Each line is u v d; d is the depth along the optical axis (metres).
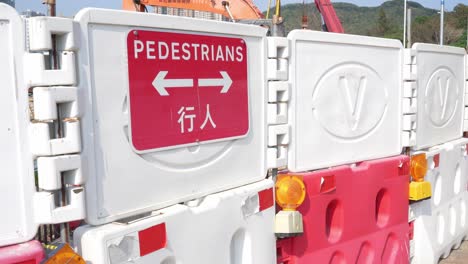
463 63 4.89
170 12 6.64
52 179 1.74
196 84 2.33
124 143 2.03
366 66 3.46
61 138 1.79
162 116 2.17
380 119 3.62
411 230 4.09
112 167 1.99
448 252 4.78
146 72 2.10
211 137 2.43
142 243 2.02
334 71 3.19
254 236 2.67
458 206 4.88
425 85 4.15
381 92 3.62
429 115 4.25
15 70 1.71
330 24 9.85
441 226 4.53
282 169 3.00
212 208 2.38
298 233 2.82
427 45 4.11
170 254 2.15
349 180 3.28
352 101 3.35
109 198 1.98
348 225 3.29
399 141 3.84
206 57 2.37
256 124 2.72
